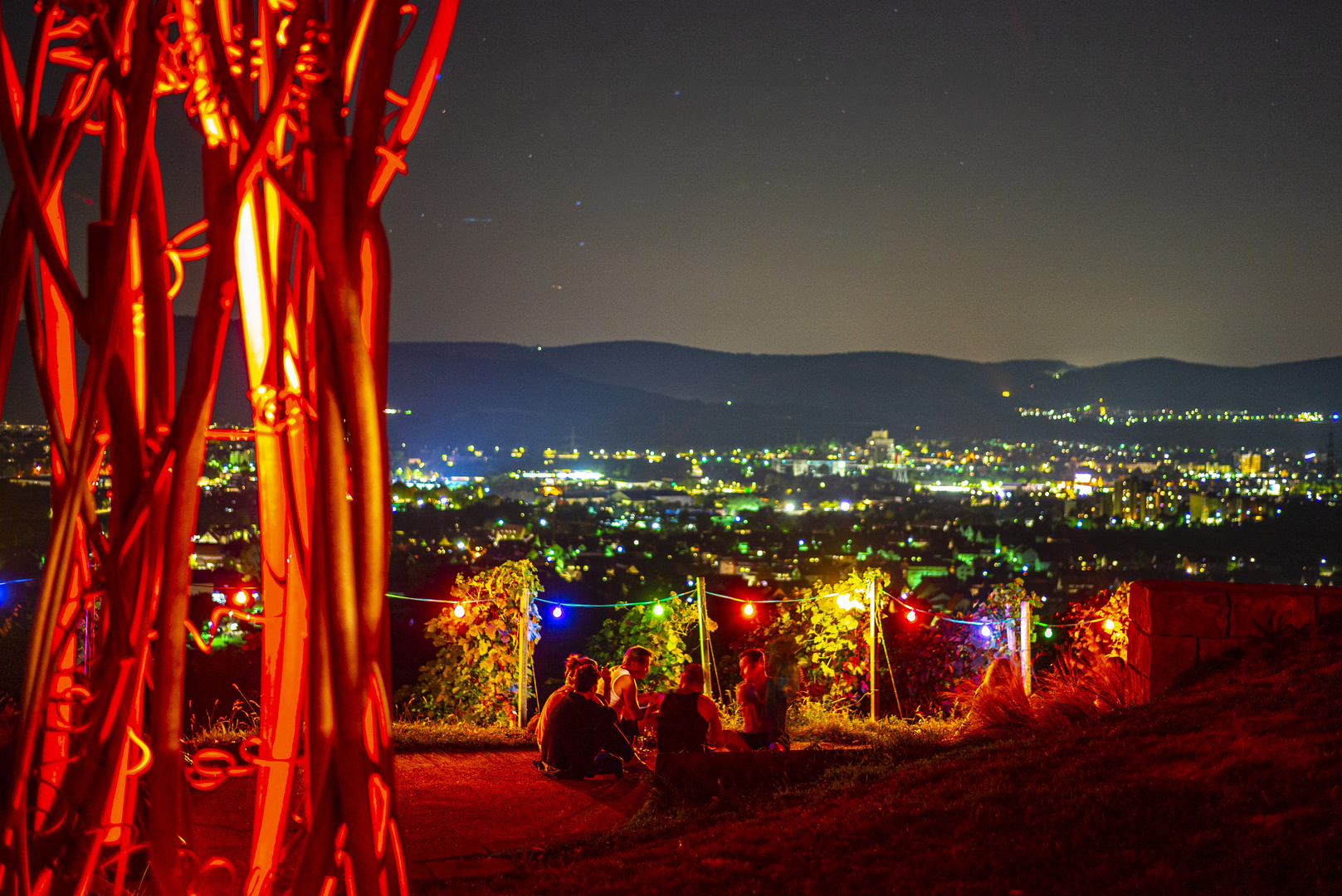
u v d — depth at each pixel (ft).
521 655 29.14
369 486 5.49
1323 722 13.83
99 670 5.63
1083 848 11.71
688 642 37.96
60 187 5.94
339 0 5.81
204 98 5.91
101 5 5.80
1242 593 19.61
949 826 13.04
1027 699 22.06
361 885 5.35
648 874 12.85
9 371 5.63
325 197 5.61
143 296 5.93
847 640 31.40
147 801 6.35
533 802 18.35
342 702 5.38
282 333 6.15
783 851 13.16
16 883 5.24
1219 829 11.59
